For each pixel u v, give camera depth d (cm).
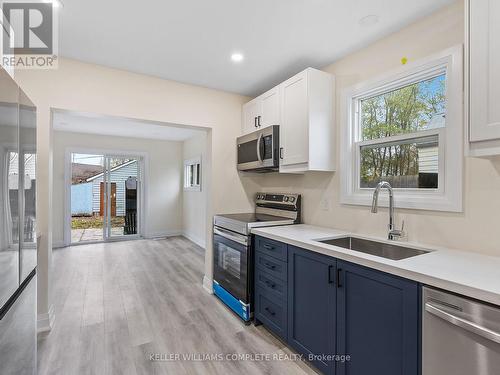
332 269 167
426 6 174
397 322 132
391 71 203
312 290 182
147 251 509
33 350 159
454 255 152
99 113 257
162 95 289
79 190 587
